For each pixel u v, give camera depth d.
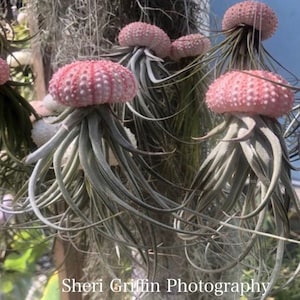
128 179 0.51
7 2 0.78
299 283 0.81
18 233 0.75
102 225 0.57
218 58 0.61
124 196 0.51
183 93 0.66
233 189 0.50
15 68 0.76
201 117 0.66
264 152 0.48
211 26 0.74
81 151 0.49
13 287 1.01
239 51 0.59
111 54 0.66
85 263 0.76
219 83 0.50
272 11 0.59
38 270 0.99
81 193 0.55
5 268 1.01
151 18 0.72
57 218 0.60
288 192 0.50
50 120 0.61
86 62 0.51
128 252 0.60
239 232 0.62
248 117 0.49
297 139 0.57
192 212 0.51
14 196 0.62
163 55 0.65
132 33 0.64
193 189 0.52
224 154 0.50
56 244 0.75
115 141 0.50
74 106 0.50
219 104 0.49
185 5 0.71
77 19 0.71
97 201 0.53
